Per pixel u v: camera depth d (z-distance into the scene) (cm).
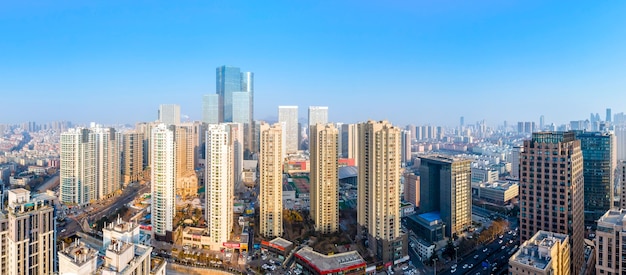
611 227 19725
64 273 16388
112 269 16150
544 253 19925
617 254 19500
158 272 19625
